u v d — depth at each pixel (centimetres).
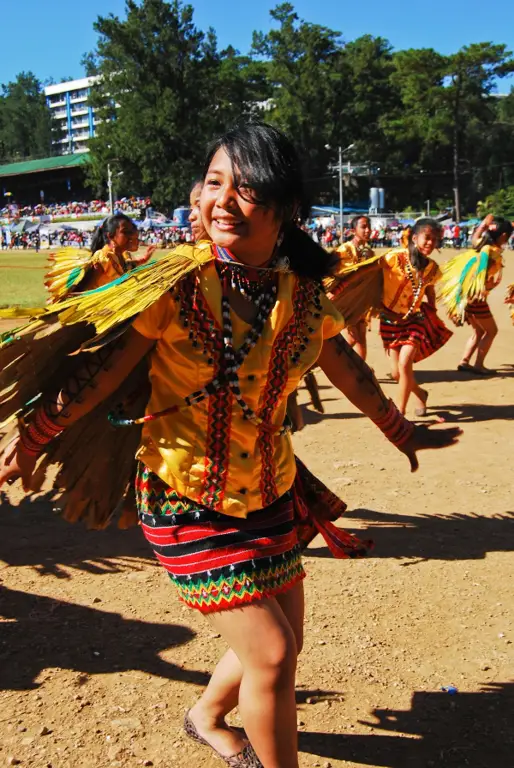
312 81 9994
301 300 270
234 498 255
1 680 363
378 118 10556
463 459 710
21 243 8625
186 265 251
